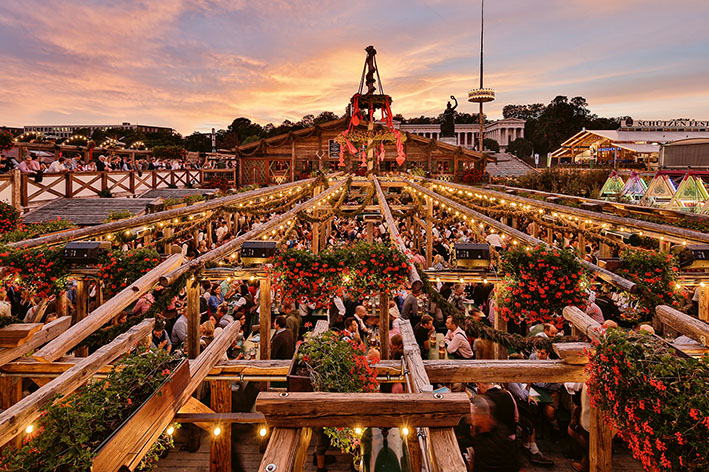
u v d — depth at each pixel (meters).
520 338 3.88
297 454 2.04
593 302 6.44
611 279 4.57
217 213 7.83
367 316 6.81
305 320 7.72
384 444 3.00
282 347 5.53
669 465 2.17
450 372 3.40
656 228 6.95
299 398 2.09
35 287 4.95
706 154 23.89
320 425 2.09
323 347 3.22
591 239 6.82
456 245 5.28
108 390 2.55
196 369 3.33
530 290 4.39
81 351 5.29
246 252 5.08
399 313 7.43
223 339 3.92
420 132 70.31
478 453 3.53
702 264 4.88
